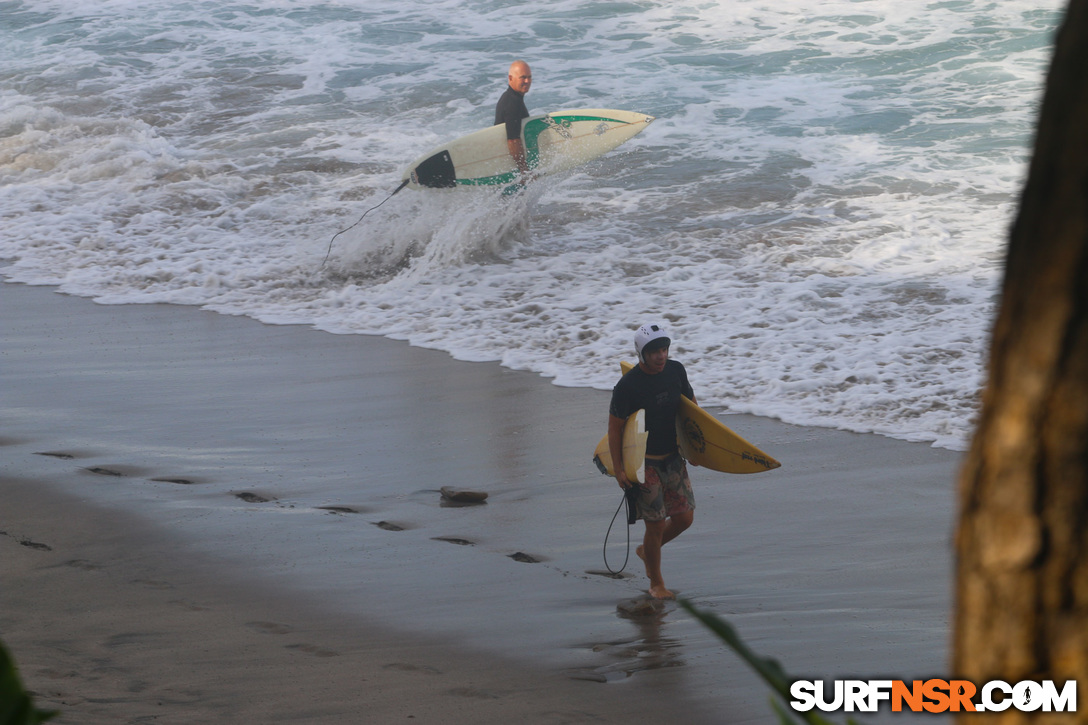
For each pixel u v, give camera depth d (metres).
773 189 61.81
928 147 67.06
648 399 22.20
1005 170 62.44
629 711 16.53
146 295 50.31
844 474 28.66
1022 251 4.04
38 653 18.50
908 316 42.28
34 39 98.94
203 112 81.19
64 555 23.52
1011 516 4.00
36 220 61.88
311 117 78.88
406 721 16.05
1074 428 3.87
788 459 30.09
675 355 39.88
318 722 15.95
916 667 17.67
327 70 88.19
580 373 38.59
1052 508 3.93
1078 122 3.87
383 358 41.00
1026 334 3.98
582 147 55.91
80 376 38.62
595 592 21.83
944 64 82.00
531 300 47.75
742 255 51.62
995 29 88.12
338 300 48.88
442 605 21.06
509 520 25.95
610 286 48.88
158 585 21.94
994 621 4.09
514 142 54.97
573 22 96.69
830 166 65.19
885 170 63.72
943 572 22.17
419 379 38.38
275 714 16.20
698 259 51.66
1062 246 3.89
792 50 87.12
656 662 18.42
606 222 58.44
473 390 37.03
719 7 98.19
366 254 54.44
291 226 59.84
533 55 88.88
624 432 22.34
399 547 24.22
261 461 30.20
